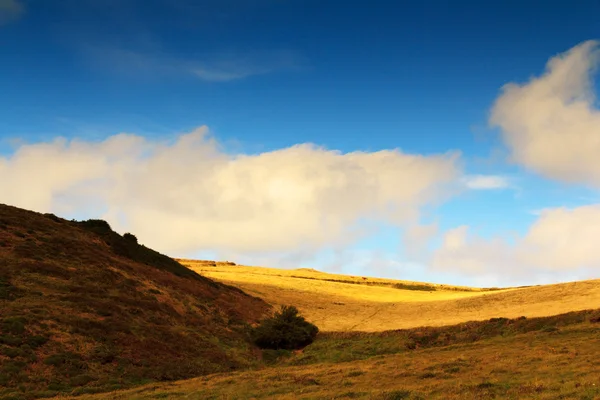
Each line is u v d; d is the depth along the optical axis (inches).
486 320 1823.3
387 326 2097.7
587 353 1083.9
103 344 1353.3
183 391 1034.1
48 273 1769.2
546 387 765.3
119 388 1144.2
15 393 994.1
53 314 1418.6
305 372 1224.8
